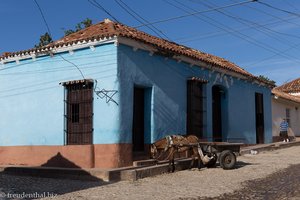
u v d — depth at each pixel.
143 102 15.90
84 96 14.83
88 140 14.55
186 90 17.75
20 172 14.67
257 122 24.78
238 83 22.44
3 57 16.81
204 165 15.58
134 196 10.38
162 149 14.55
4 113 16.92
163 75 16.30
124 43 14.32
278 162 17.14
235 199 9.84
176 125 16.86
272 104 28.58
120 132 13.97
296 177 12.81
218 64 19.66
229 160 15.09
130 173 12.83
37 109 15.94
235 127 21.75
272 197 9.88
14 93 16.70
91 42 14.51
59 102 15.31
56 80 15.48
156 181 12.61
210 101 19.27
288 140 28.31
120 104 14.05
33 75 16.17
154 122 15.63
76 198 10.23
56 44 15.25
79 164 14.36
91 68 14.62
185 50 19.30
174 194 10.60
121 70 14.21
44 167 14.66
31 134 16.00
